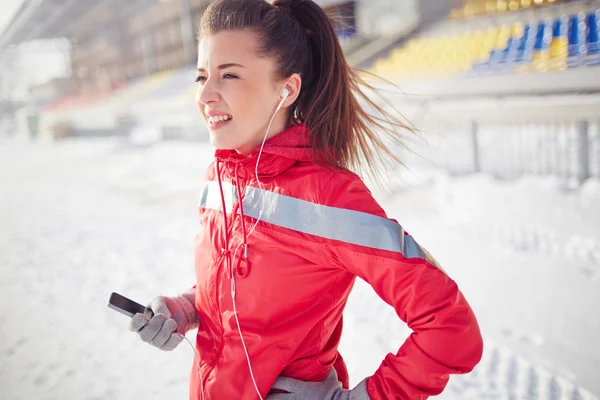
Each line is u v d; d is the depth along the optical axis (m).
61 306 3.98
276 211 1.06
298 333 1.08
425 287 0.94
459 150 7.36
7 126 38.31
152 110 18.09
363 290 3.78
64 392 2.77
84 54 34.47
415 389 0.97
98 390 2.77
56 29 29.53
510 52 8.62
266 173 1.10
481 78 7.11
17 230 6.90
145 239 5.84
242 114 1.10
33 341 3.41
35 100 41.44
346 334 3.14
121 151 16.22
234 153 1.19
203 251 1.21
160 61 25.97
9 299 4.23
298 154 1.08
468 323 0.94
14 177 12.83
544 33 8.57
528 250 4.26
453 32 10.95
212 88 1.09
